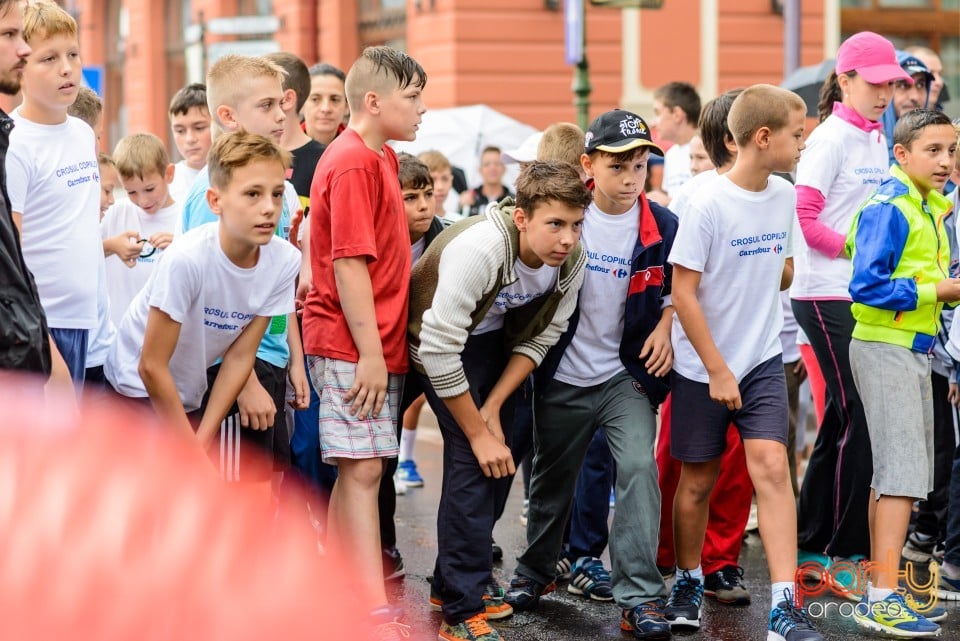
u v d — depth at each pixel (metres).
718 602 7.78
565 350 7.07
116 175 9.92
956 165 8.66
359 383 6.55
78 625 1.47
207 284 6.15
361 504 6.68
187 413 6.68
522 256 6.47
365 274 6.54
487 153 15.73
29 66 6.69
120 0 42.31
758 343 6.95
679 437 7.12
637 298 6.97
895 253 7.16
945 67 27.53
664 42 25.47
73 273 6.87
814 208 8.06
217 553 1.55
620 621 7.36
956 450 7.96
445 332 6.43
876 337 7.30
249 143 5.98
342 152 6.62
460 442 6.72
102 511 1.51
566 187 6.23
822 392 8.71
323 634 1.57
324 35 29.55
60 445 1.54
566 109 25.02
